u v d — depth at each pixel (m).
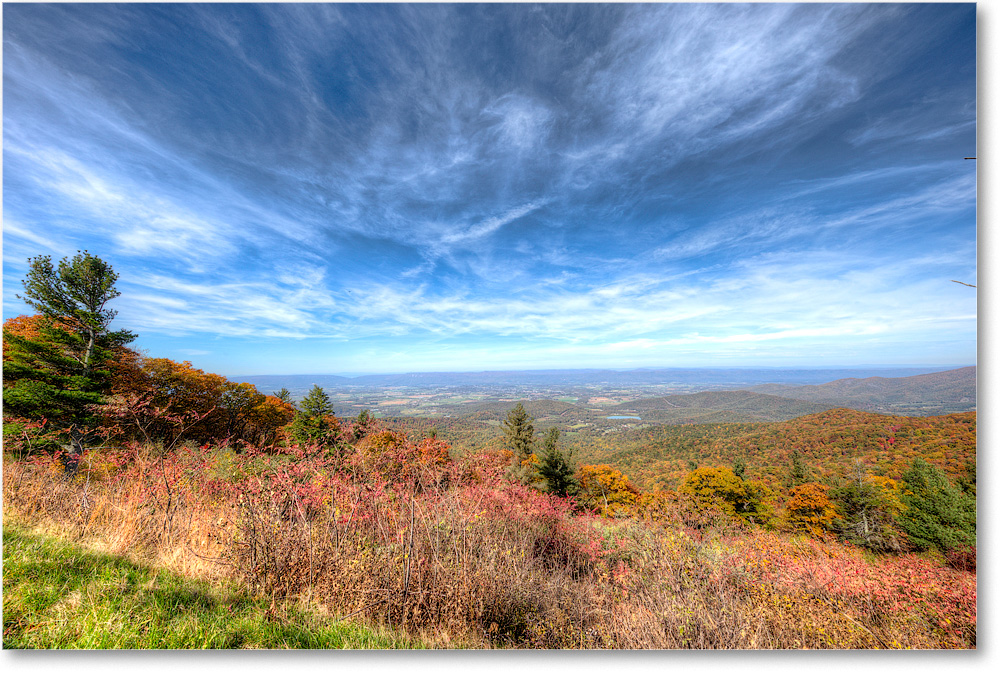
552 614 2.77
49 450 5.47
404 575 2.67
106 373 11.95
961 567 3.81
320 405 10.05
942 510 7.88
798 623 2.84
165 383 14.41
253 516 2.79
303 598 2.55
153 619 2.23
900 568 3.66
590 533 4.39
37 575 2.43
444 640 2.52
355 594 2.58
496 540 3.30
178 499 3.16
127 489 3.43
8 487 3.69
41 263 11.09
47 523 3.15
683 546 3.55
